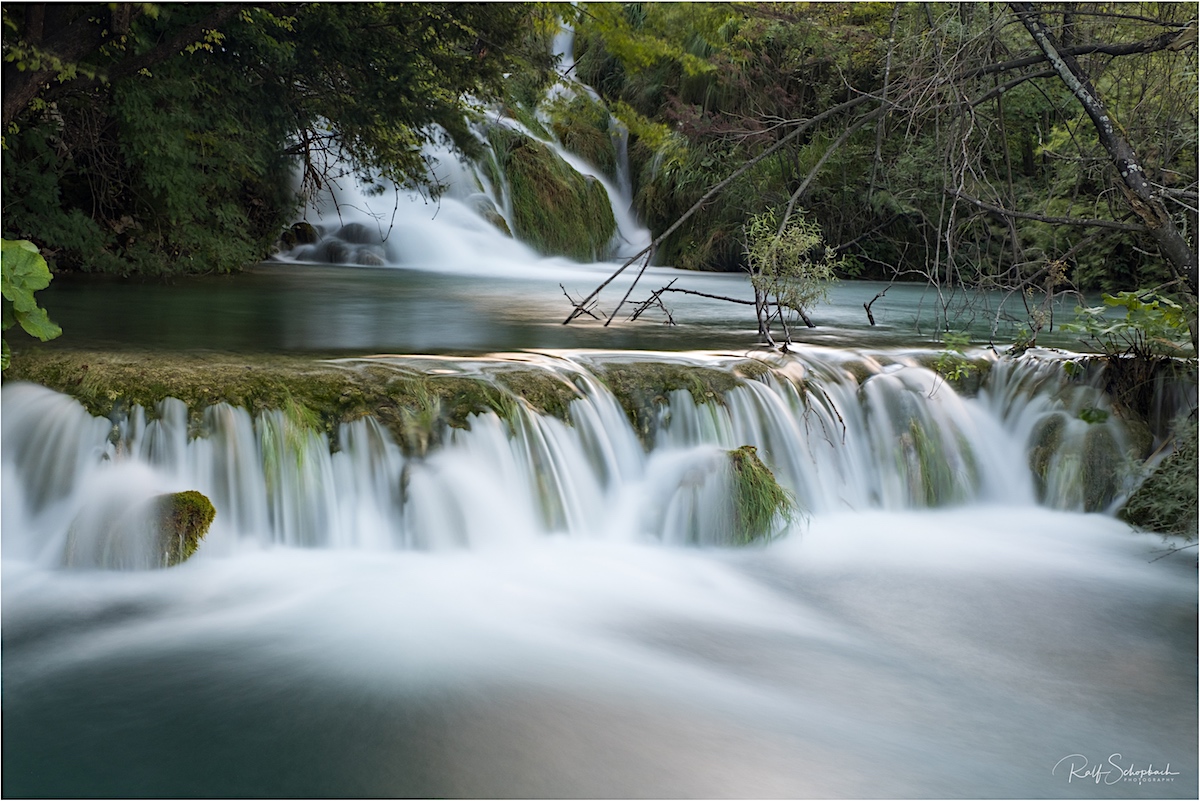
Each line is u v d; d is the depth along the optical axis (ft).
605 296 41.50
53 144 41.22
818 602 18.48
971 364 25.82
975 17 23.21
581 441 20.89
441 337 26.30
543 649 15.64
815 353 25.64
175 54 39.75
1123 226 21.09
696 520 20.45
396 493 18.99
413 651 15.19
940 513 23.70
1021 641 17.24
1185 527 22.04
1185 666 16.49
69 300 31.83
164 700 13.52
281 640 15.31
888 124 42.32
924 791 12.41
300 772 12.05
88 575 17.04
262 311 31.14
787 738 13.46
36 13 31.27
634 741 13.08
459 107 49.34
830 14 58.44
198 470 18.12
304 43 42.73
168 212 42.88
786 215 27.35
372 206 63.00
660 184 73.36
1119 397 24.66
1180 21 23.77
